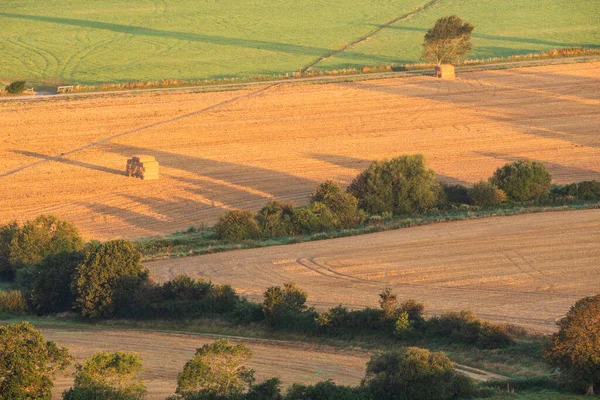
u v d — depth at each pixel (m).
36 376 152.00
